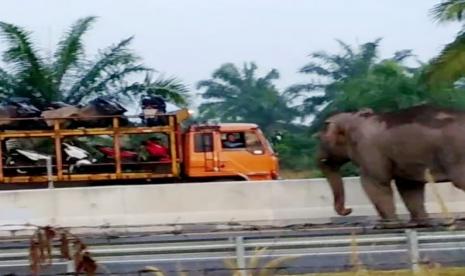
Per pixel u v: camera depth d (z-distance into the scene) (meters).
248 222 21.64
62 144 26.23
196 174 26.80
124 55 36.16
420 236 10.84
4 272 10.38
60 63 36.03
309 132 48.22
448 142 16.31
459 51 25.72
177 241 11.02
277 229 11.36
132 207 21.67
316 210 21.70
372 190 17.08
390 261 10.55
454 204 20.97
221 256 10.91
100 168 26.34
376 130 17.05
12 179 25.97
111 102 26.52
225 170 26.97
